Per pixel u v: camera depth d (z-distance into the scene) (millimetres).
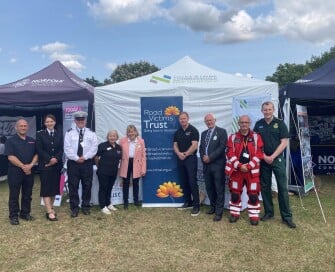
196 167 6953
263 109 6281
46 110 12148
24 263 4926
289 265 4777
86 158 6723
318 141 11414
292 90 8141
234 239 5664
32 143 6516
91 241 5656
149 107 7473
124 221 6586
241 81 8328
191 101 8141
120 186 7719
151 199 7539
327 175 11250
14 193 6418
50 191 6574
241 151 6246
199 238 5723
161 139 7480
